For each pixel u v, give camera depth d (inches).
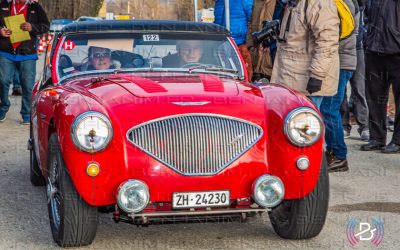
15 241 272.1
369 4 465.7
